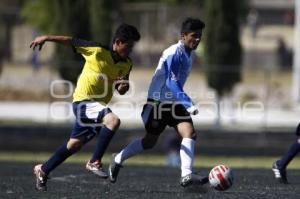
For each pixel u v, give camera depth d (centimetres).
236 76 6675
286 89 7094
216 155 5806
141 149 2616
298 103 6875
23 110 6775
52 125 6044
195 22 2512
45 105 6906
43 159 5250
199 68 8150
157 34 10544
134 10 10538
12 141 5953
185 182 2512
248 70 6694
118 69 2462
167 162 5025
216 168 2506
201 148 5834
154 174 3394
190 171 2517
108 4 7281
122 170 3616
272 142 5962
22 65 8244
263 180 3078
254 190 2700
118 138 5878
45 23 9412
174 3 10425
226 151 5825
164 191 2627
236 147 5866
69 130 6016
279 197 2511
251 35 13300
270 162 5388
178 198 2433
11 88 7012
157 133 2586
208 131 6047
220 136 6025
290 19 14500
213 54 7162
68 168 3581
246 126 6203
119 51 2447
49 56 9138
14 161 4581
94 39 7288
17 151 5903
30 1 10856
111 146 5788
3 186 2745
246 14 9662
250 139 5997
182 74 2545
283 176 2947
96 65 2445
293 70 6844
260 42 13050
